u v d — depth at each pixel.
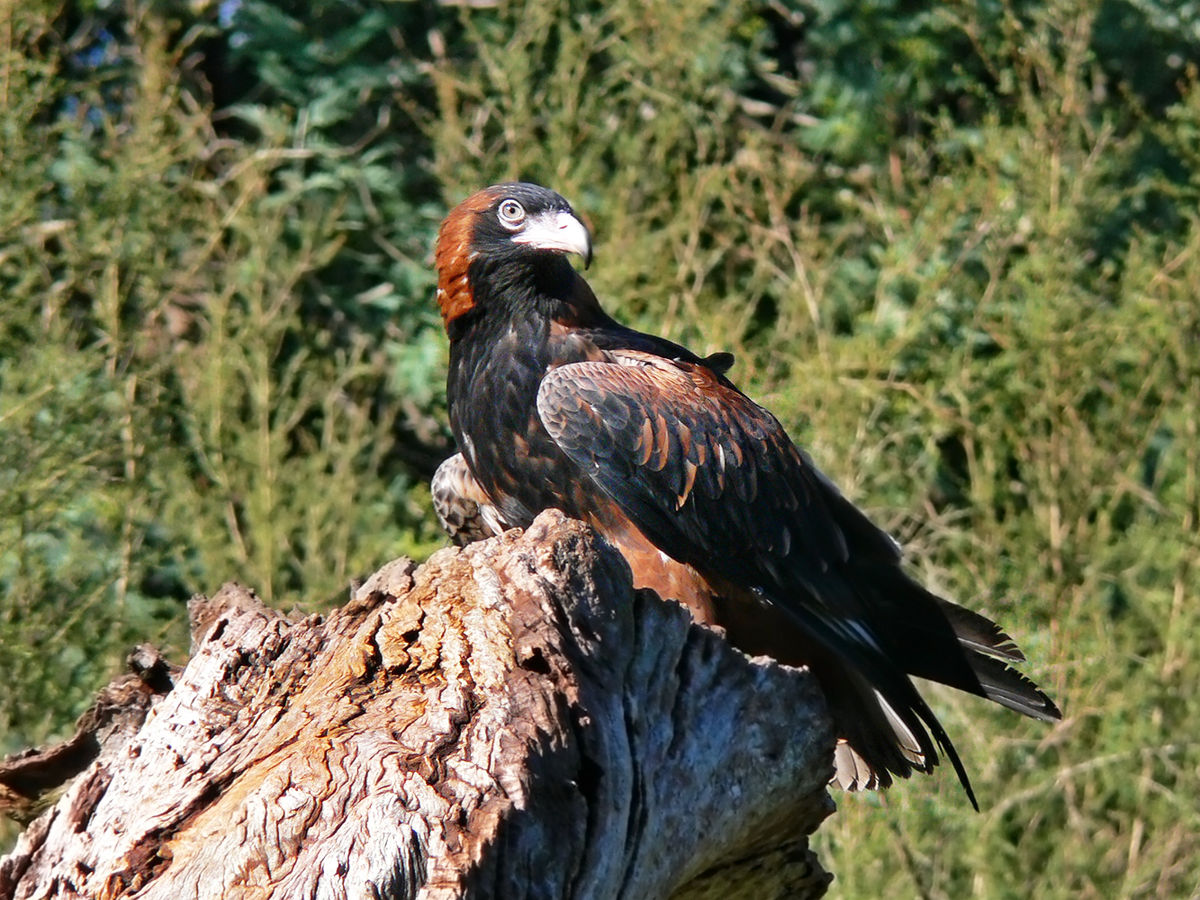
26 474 10.54
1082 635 13.13
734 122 15.05
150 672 6.04
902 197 14.41
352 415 13.11
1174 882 12.30
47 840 4.71
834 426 12.48
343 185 14.20
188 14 14.12
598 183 13.96
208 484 12.96
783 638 7.35
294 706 4.78
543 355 7.53
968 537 13.09
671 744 5.11
